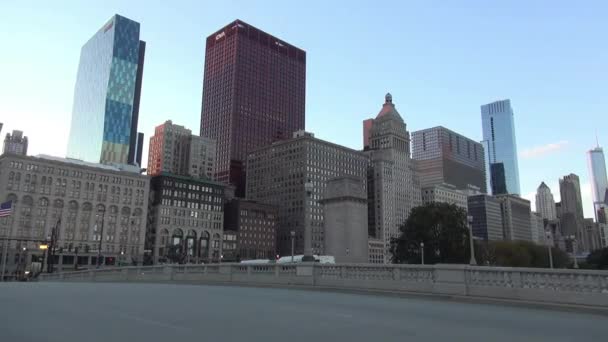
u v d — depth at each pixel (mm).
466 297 22031
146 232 185375
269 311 16516
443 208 103562
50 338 10891
